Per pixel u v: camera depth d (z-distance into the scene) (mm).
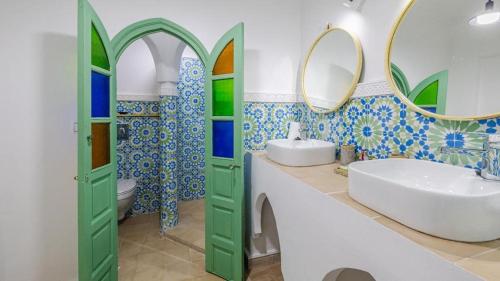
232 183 1824
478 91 913
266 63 2092
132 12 1771
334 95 1691
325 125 1813
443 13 1019
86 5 1329
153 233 2594
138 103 2904
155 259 2156
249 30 2035
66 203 1712
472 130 948
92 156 1462
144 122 2926
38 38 1577
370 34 1394
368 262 760
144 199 3014
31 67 1576
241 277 1837
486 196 599
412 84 1152
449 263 533
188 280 1901
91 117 1411
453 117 988
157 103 2977
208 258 1969
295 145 1805
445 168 974
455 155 1004
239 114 1731
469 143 956
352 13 1523
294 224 1228
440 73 1036
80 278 1396
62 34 1626
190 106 3188
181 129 3154
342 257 878
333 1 1696
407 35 1162
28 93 1582
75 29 1650
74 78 1676
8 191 1587
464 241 609
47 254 1687
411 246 617
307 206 1101
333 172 1325
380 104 1334
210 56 1845
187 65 3121
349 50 1540
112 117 1682
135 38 1791
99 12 1705
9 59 1533
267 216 2066
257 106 2086
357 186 873
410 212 673
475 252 571
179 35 1864
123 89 2863
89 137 1391
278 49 2117
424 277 588
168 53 2408
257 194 1814
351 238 831
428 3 1075
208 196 1937
